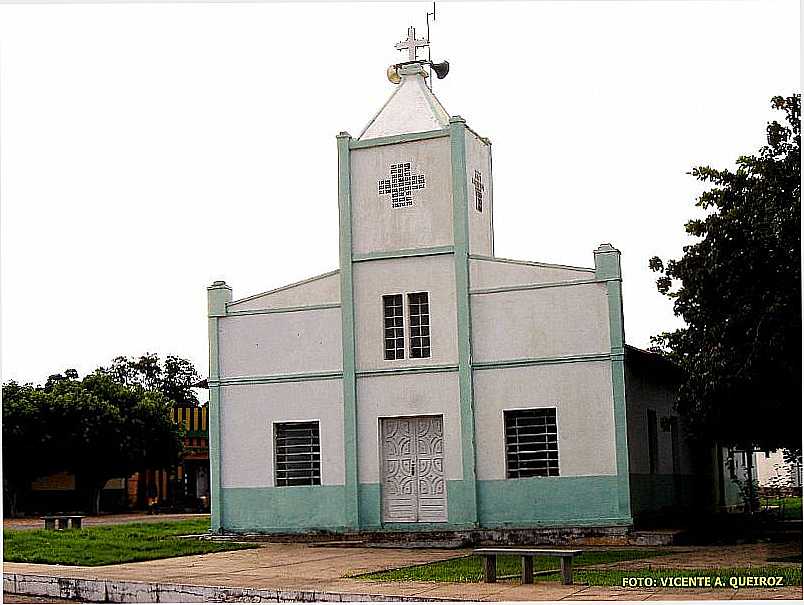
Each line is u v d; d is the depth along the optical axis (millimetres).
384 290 22953
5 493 37688
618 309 21469
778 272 17609
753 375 17984
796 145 17781
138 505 42719
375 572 16656
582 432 21422
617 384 21297
